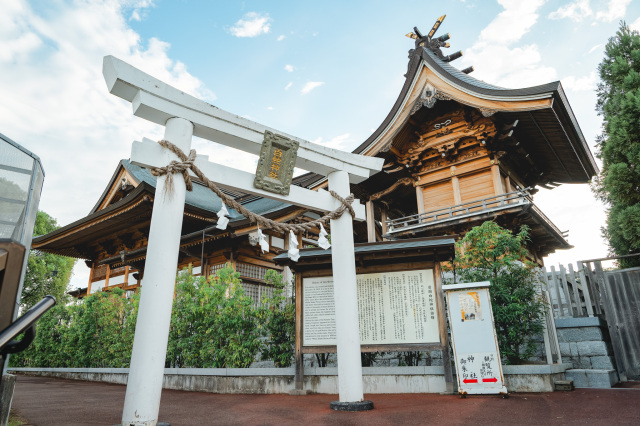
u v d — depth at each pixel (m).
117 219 16.48
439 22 18.16
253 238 14.04
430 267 7.39
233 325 8.23
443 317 6.99
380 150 16.23
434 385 6.89
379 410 5.32
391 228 15.95
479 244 8.05
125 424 3.77
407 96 15.74
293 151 5.89
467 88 14.59
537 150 16.50
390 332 7.22
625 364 8.10
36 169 3.42
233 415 5.25
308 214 16.38
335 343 7.28
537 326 7.20
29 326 1.71
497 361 6.23
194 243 15.38
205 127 5.10
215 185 5.14
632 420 4.39
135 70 4.57
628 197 10.38
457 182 16.23
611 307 8.52
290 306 8.25
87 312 12.41
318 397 6.86
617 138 10.19
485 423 4.40
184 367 9.08
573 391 6.55
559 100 13.10
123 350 10.91
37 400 6.93
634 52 10.77
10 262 1.80
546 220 14.79
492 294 7.38
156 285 4.16
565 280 9.17
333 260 6.17
